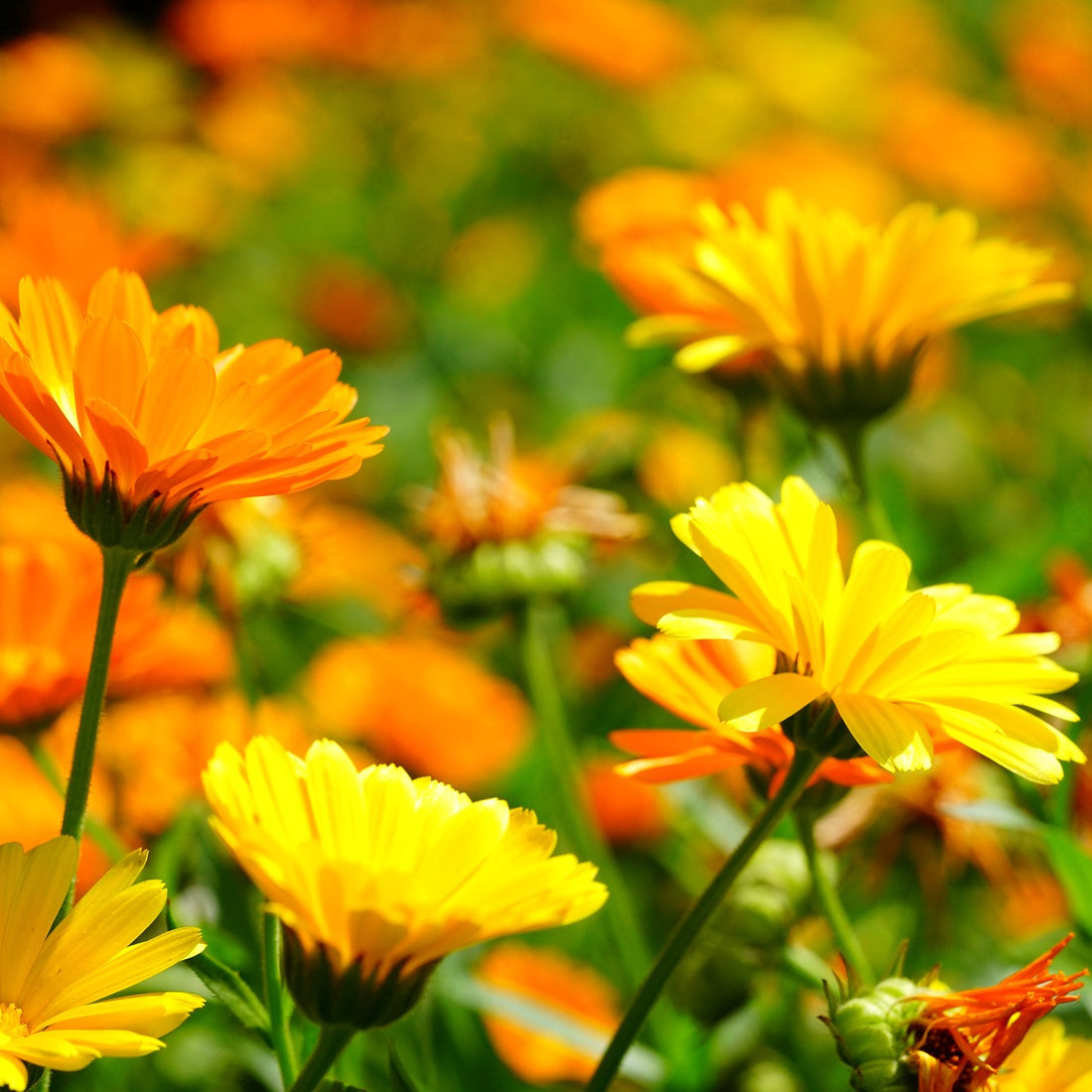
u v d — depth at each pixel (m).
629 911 0.87
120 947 0.66
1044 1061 0.73
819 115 2.67
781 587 0.71
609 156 2.47
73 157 2.30
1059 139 2.77
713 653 0.77
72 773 0.69
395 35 2.55
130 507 0.69
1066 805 0.83
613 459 1.38
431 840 0.66
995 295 0.88
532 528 0.98
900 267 0.88
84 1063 0.63
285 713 1.04
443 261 2.25
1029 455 1.79
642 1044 0.90
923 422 1.79
